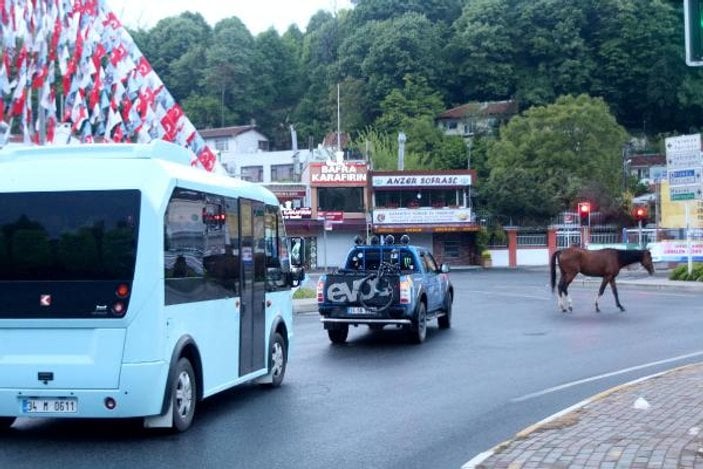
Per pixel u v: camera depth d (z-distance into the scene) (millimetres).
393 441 9188
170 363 9359
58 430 9859
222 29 110125
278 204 13438
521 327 21078
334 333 18578
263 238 12625
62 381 9094
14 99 23250
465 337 19266
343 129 92812
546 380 13195
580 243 67125
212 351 10562
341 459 8383
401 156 72625
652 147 90062
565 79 93125
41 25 23516
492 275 51250
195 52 105938
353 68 98875
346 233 65500
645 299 29156
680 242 44438
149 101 26594
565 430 8961
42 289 9164
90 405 9109
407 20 97250
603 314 23828
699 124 95438
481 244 66312
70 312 9102
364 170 66062
